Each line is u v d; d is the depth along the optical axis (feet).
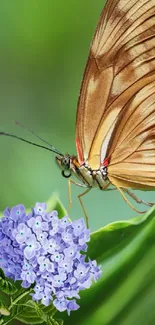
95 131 1.30
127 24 1.24
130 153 1.31
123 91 1.28
